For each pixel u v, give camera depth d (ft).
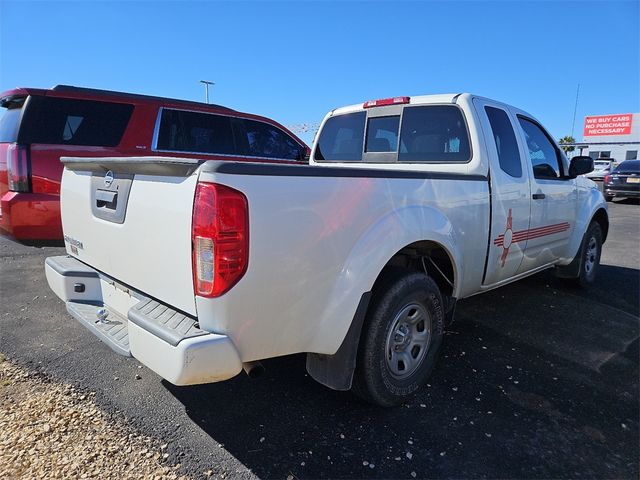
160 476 7.44
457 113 12.26
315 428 8.81
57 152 16.44
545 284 18.75
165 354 6.69
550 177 14.83
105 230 9.12
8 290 17.03
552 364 11.65
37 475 7.36
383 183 8.80
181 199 6.97
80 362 11.28
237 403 9.62
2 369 10.87
